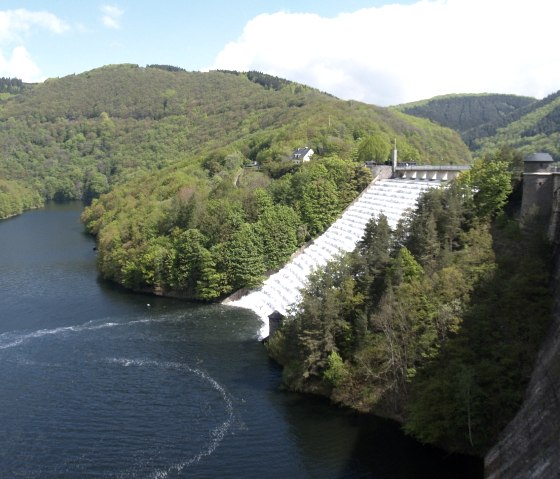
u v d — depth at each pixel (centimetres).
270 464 6266
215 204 14412
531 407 5497
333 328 7931
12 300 13075
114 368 9000
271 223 13238
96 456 6494
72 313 12012
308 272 12194
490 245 7975
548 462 4559
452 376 6203
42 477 6106
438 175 13988
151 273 13325
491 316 6631
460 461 6062
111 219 19812
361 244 9012
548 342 6031
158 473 6147
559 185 7569
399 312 7175
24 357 9556
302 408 7500
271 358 9238
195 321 11288
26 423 7281
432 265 7900
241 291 12769
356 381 7531
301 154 18938
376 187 14900
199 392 8075
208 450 6575
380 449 6456
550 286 6762
